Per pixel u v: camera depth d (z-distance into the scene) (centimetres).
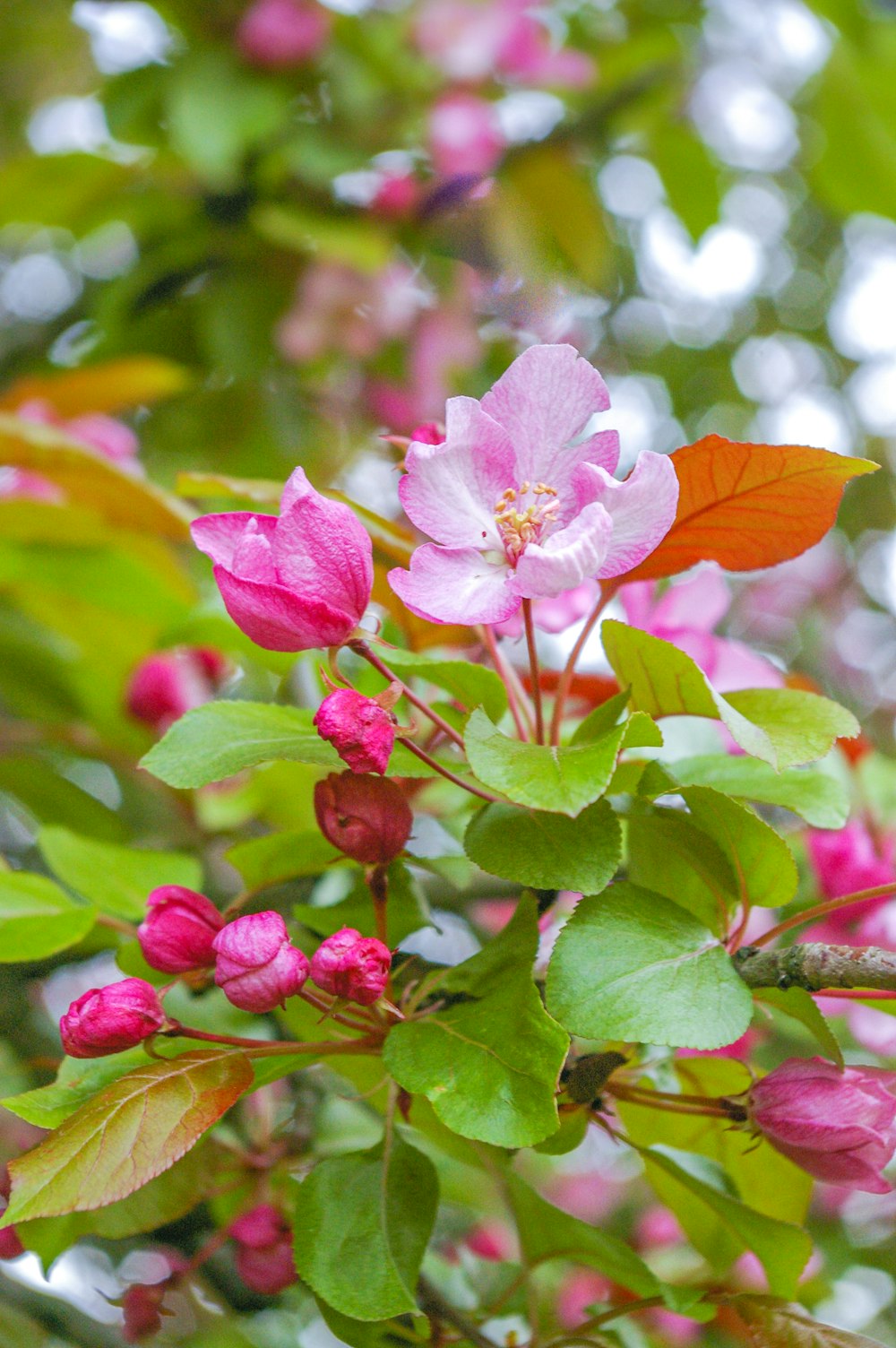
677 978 51
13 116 113
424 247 87
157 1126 51
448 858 59
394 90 91
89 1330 63
